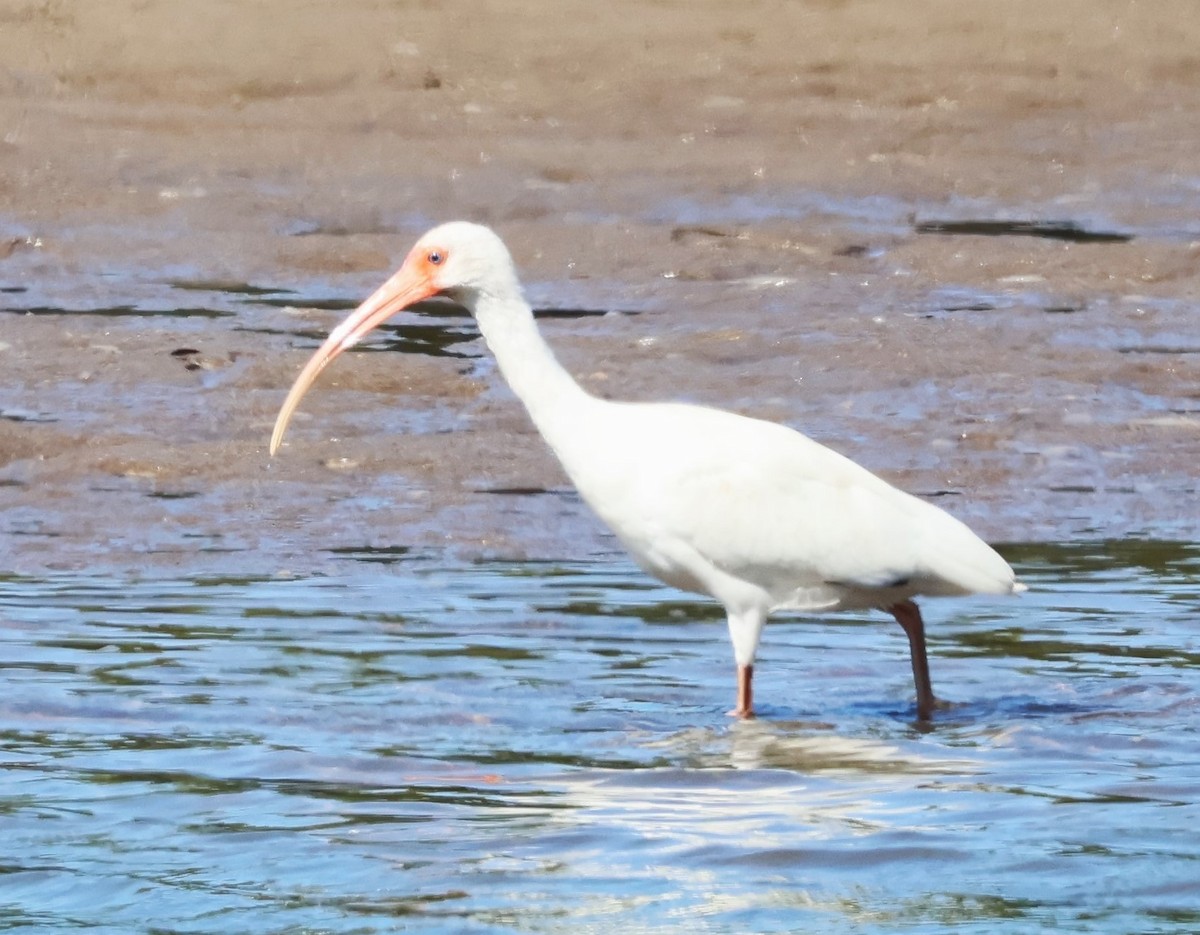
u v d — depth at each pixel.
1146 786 9.12
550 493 15.09
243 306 21.42
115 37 35.41
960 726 10.29
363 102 33.53
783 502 10.59
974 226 26.30
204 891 7.84
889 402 17.58
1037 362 18.75
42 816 8.68
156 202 26.06
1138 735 10.02
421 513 14.53
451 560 13.62
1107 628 12.07
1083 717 10.38
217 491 14.93
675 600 12.68
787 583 10.70
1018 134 32.62
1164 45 38.16
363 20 37.12
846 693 10.95
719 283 22.48
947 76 36.25
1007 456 16.11
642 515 10.75
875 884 7.92
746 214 26.77
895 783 9.23
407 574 13.21
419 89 34.78
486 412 17.22
